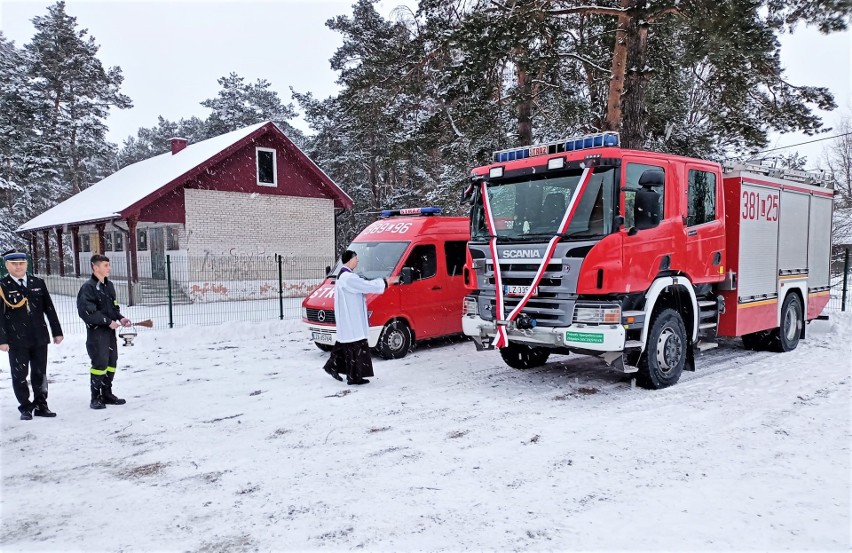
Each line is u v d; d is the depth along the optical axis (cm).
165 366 936
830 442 507
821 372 791
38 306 650
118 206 1984
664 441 518
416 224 1030
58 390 786
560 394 700
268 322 1320
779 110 1552
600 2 1383
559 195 669
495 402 671
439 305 1021
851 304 1591
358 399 699
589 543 339
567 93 1728
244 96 4891
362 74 1780
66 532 376
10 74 3653
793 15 970
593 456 485
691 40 1141
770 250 886
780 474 438
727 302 819
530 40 1275
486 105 1639
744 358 904
